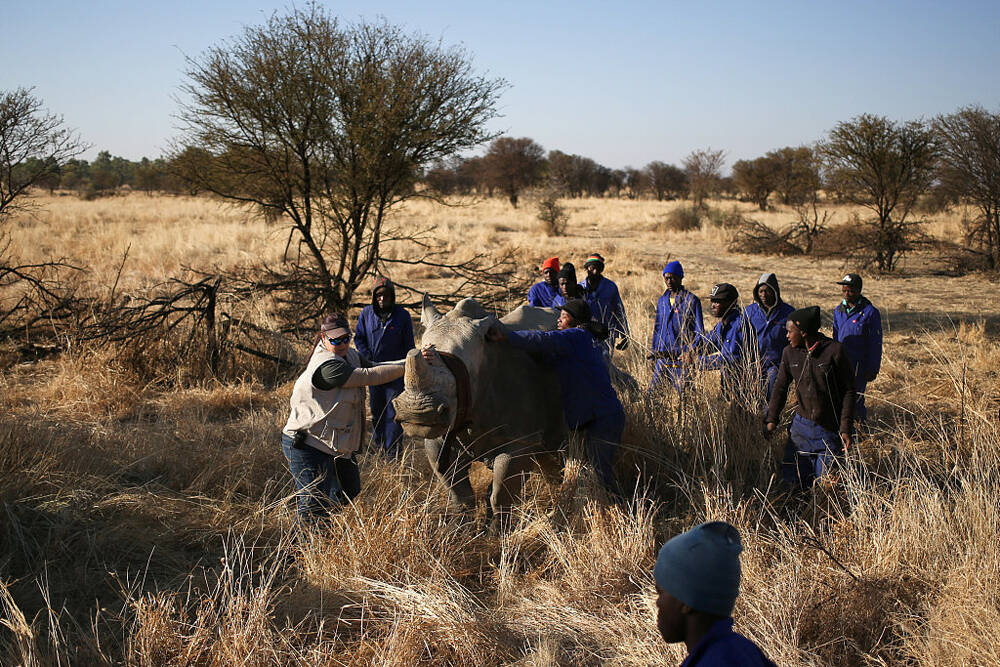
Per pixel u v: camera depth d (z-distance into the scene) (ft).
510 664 12.07
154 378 29.78
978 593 12.60
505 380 16.58
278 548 14.80
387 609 13.26
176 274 56.95
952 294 55.42
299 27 37.14
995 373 30.76
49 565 14.71
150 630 11.70
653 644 12.16
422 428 14.08
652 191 284.20
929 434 21.95
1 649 11.90
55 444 18.90
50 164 46.29
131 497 17.40
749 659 6.24
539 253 79.87
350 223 41.22
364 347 22.91
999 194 67.41
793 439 18.58
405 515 15.26
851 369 17.57
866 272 68.74
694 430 20.24
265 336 33.71
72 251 73.15
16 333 35.99
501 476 16.35
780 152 196.85
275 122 37.27
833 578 13.93
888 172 71.61
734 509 16.72
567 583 14.56
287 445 15.97
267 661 11.57
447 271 65.21
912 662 12.10
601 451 17.60
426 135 37.65
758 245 86.48
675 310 24.17
